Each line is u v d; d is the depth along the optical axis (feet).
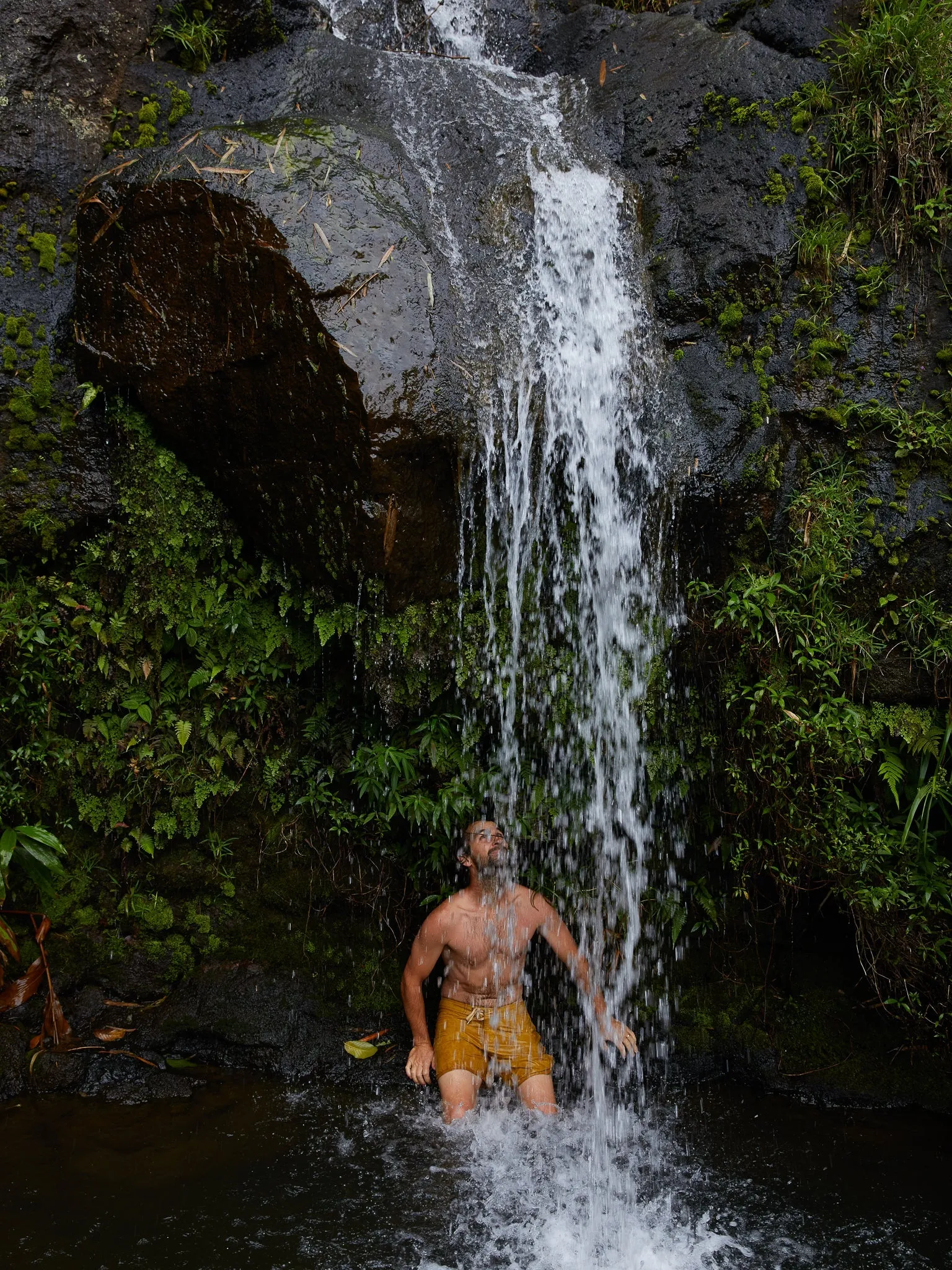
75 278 13.82
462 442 12.48
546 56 18.60
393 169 13.78
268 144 12.87
